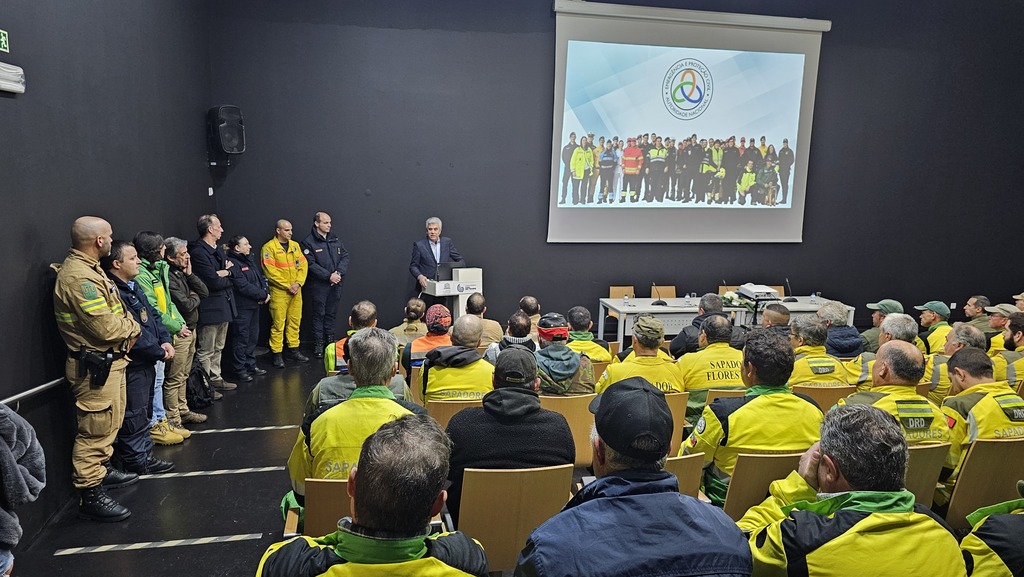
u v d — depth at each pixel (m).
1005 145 8.39
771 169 7.74
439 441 1.16
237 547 3.02
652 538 1.16
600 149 7.31
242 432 4.45
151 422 4.12
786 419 2.21
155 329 3.73
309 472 2.10
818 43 7.55
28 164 3.02
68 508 3.31
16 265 2.90
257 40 6.39
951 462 2.60
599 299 7.68
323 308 6.54
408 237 7.06
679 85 7.34
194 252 5.04
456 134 7.00
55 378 3.19
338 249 6.59
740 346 3.96
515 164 7.20
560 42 6.99
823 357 3.35
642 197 7.51
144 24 4.59
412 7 6.69
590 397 3.10
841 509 1.34
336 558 1.09
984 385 2.65
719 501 2.35
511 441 2.10
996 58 8.13
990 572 1.49
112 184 4.00
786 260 8.09
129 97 4.29
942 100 8.11
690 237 7.72
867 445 1.34
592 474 3.50
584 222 7.45
